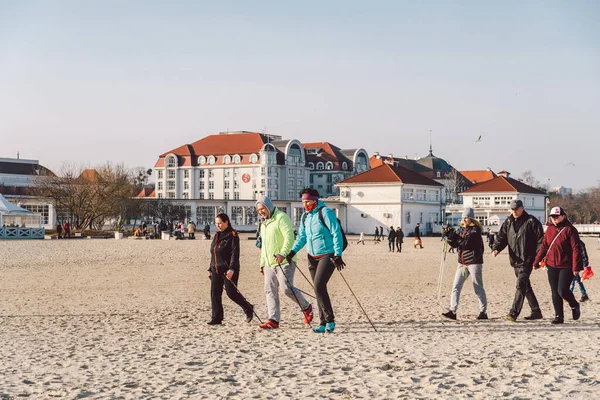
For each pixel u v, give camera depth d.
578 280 18.14
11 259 39.19
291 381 8.52
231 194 163.00
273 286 13.23
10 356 10.55
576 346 10.81
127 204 95.31
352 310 16.23
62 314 16.08
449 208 115.69
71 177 92.44
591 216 178.12
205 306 17.66
